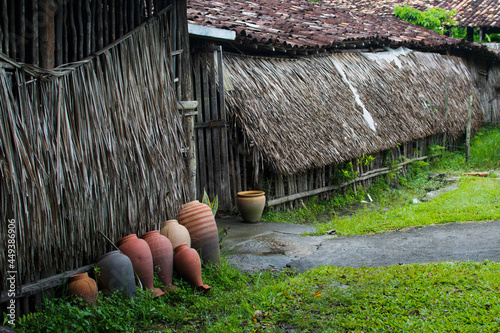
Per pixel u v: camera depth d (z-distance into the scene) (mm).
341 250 6012
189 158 5805
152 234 4734
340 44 10812
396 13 18734
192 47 7863
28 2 3846
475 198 8125
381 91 11719
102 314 3801
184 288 4699
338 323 3734
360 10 20297
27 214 3674
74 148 4078
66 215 4023
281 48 9086
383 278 4586
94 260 4402
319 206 9289
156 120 5000
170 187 5160
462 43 15484
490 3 20297
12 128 3580
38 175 3746
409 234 6465
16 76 3678
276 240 6695
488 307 3762
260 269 5465
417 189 10461
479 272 4516
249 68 8758
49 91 3928
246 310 4082
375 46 12992
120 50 4602
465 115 14414
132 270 4328
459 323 3543
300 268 5434
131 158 4609
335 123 9625
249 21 9789
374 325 3627
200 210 5371
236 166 8367
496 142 13148
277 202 8547
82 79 4199
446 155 13633
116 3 4594
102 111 4355
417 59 14000
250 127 7832
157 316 4094
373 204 9438
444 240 5984
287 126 8492
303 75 9883
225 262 5500
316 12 13648
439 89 13898
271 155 7785
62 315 3770
